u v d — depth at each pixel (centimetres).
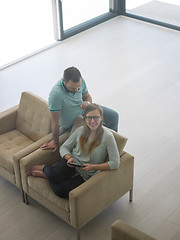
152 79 645
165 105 582
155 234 389
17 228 401
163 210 414
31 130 455
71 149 393
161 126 539
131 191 418
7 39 694
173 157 485
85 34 791
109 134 372
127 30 805
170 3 780
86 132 374
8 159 422
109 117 456
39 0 705
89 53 726
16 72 675
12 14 682
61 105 392
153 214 411
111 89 623
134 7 832
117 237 300
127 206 420
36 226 403
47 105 436
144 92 613
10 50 705
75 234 393
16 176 414
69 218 372
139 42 761
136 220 404
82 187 356
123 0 838
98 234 392
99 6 809
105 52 729
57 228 400
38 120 444
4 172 431
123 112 569
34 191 400
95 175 368
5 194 442
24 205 427
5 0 665
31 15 706
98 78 652
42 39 744
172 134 523
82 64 693
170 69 671
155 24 818
